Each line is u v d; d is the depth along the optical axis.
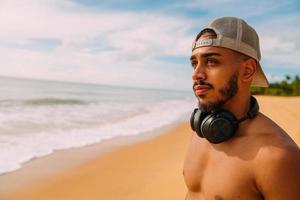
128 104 32.25
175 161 8.48
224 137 1.52
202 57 1.53
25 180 6.75
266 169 1.37
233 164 1.49
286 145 1.38
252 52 1.50
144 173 7.37
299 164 1.35
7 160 8.04
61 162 8.16
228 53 1.49
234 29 1.49
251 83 1.61
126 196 6.02
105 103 30.95
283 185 1.34
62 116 17.44
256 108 1.54
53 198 5.96
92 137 11.82
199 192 1.70
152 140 12.03
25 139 10.51
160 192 6.06
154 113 23.94
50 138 10.98
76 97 37.19
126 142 11.31
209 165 1.63
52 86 85.38
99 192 6.23
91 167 7.85
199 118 1.62
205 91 1.53
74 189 6.39
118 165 8.11
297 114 18.89
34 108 20.66
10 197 5.91
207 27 1.54
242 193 1.44
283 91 73.88
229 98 1.51
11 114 16.66
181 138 12.87
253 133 1.48
